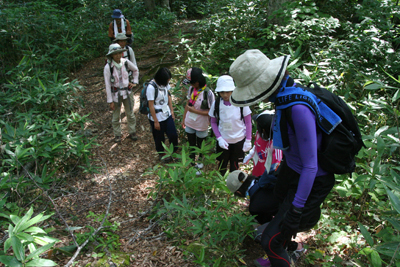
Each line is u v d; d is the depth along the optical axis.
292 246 2.20
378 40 4.71
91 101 6.18
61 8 12.15
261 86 1.67
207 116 3.58
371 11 5.45
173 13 10.52
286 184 1.86
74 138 3.91
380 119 3.68
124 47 4.98
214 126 3.24
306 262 2.30
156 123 3.81
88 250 2.52
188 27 9.59
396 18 5.64
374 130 2.79
